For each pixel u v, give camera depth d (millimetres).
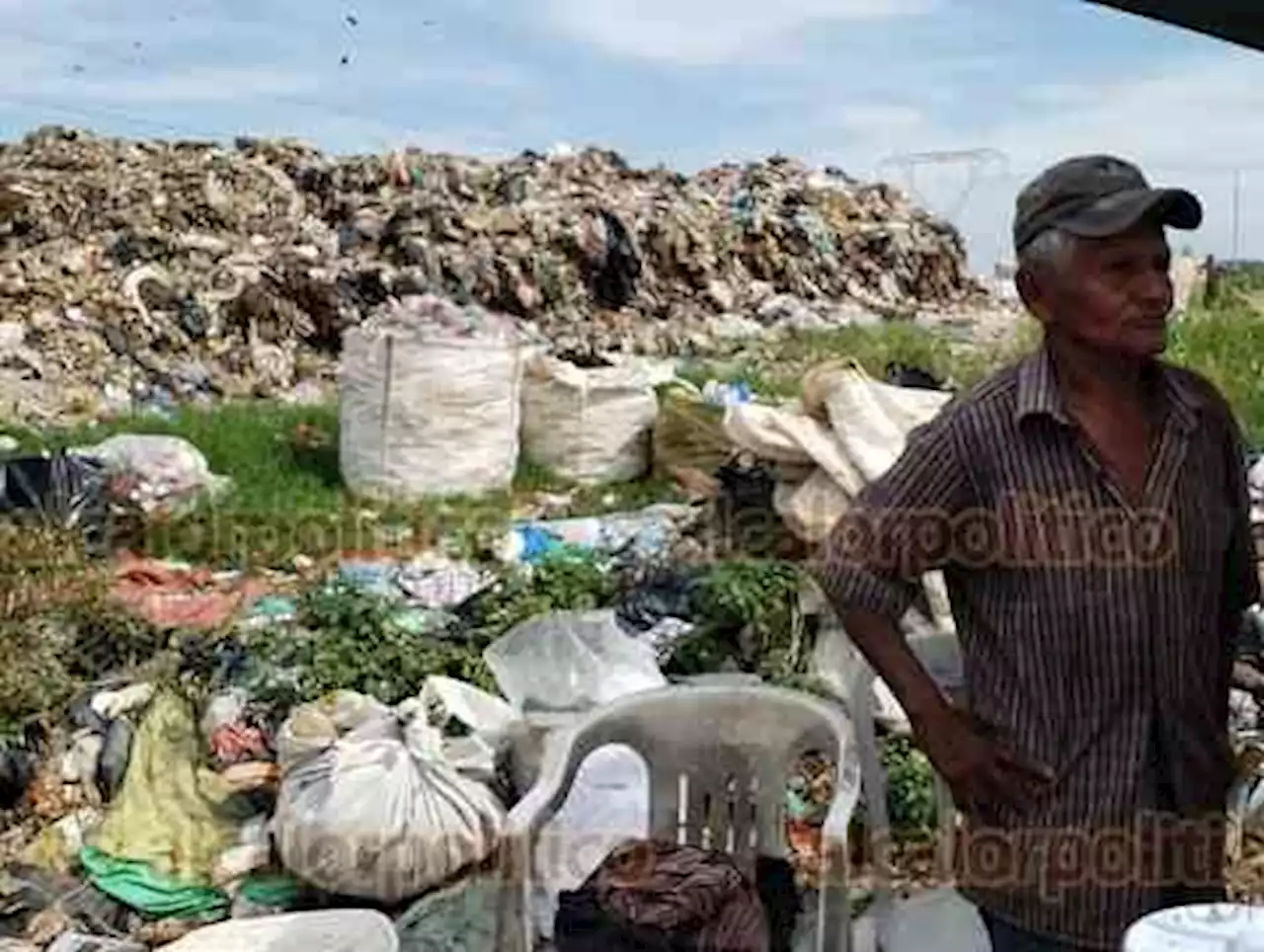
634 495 9719
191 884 4223
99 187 18219
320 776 4223
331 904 4121
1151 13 3160
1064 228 2111
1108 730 2160
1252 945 1938
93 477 7785
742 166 26156
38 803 4688
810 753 3393
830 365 6496
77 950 3889
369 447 9602
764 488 6551
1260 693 4762
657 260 20734
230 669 5395
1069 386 2174
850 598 2307
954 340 16656
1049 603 2156
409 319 10180
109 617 5871
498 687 4898
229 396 14414
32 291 15211
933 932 3258
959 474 2223
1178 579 2152
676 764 3434
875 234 24125
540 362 10359
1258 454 7156
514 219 19391
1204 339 11680
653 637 5570
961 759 2254
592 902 3010
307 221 18984
